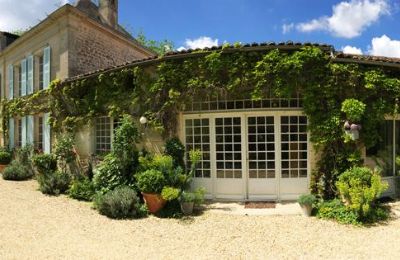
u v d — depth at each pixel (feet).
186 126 25.43
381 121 23.40
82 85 31.35
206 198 24.56
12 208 22.09
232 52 23.49
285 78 22.41
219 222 18.93
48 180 28.07
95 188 25.22
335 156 22.21
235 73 23.30
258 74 22.65
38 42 40.22
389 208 21.42
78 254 13.93
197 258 13.69
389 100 22.93
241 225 18.33
